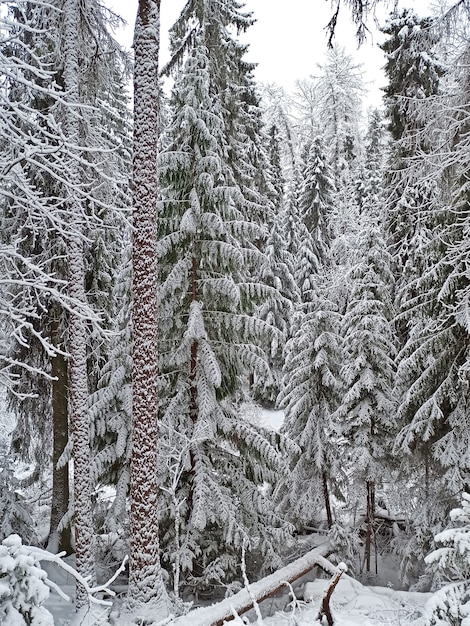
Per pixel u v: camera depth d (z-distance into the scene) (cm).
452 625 512
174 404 1047
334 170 4034
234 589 977
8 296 1106
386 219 1566
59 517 1277
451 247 1039
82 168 1111
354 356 1329
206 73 1029
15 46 979
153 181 862
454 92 970
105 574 1084
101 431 1066
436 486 1157
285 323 2516
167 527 1066
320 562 1091
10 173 699
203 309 1103
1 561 354
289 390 1531
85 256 1331
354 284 1348
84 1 1003
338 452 1403
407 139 1116
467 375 1046
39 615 359
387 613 881
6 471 1051
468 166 948
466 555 534
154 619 791
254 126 2689
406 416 1214
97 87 1145
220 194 1019
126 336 1093
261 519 1131
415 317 1208
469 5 857
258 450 1083
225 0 1461
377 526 1484
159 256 1027
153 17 852
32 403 1362
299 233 2861
